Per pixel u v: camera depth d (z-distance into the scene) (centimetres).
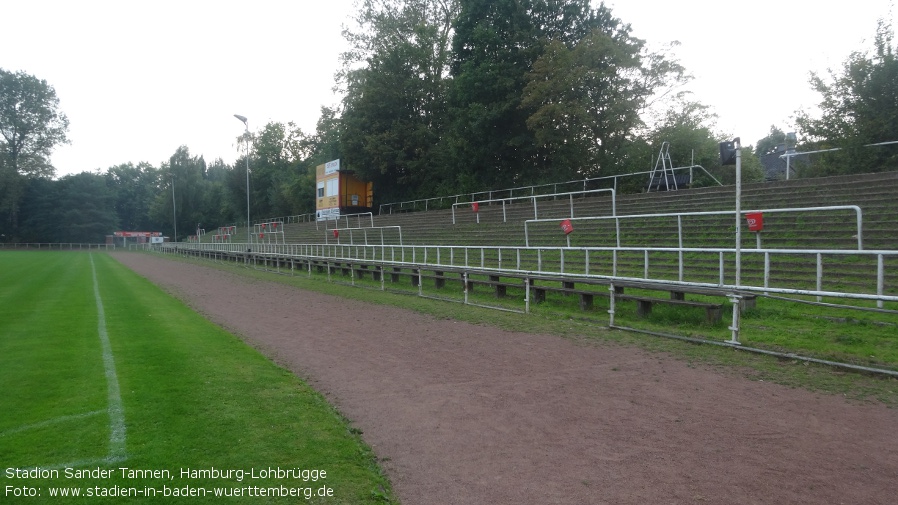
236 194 7631
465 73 3341
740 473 407
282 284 2130
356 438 493
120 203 11088
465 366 752
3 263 3994
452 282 1795
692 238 1507
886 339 781
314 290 1866
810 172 1997
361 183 4631
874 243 1147
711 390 611
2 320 1179
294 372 734
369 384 674
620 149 2959
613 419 528
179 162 9081
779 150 3994
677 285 1018
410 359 803
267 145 7631
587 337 919
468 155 3572
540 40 3102
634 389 623
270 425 518
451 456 453
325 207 4819
